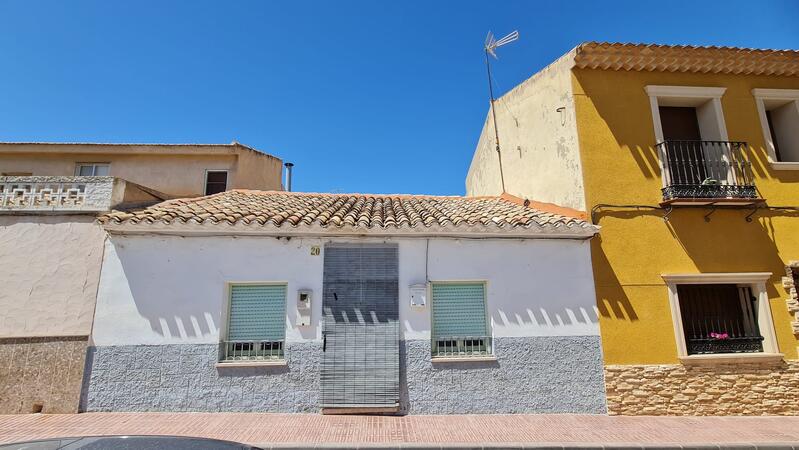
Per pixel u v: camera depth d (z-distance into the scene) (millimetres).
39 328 7770
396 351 7871
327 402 7609
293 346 7809
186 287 7832
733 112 9773
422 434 6648
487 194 14820
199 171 14297
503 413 7824
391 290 8109
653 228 8969
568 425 7242
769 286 8852
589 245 8711
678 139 10023
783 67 9859
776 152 10242
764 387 8281
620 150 9391
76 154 13859
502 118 13188
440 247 8375
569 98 9758
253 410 7551
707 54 9539
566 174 9742
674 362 8320
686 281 8695
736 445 6336
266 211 8906
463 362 7980
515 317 8227
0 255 7996
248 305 8055
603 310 8414
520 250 8492
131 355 7562
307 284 8039
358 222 8258
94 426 6652
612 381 8094
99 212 8312
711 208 9062
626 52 9484
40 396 7453
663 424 7426
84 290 7969
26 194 8281
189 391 7516
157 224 7668
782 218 9234
